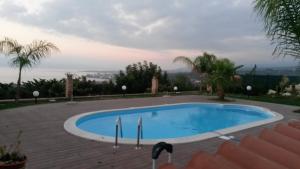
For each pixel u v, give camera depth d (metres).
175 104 12.30
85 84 14.17
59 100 12.09
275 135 3.36
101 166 4.34
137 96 14.88
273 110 11.16
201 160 2.58
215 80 14.09
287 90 16.14
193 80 17.94
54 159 4.58
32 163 4.36
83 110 9.76
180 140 5.99
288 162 2.64
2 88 11.56
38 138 5.84
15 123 7.24
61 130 6.59
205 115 11.81
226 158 2.84
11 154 3.43
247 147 3.09
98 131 8.36
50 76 13.69
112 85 15.38
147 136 8.29
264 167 2.46
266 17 3.05
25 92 12.02
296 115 9.98
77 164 4.39
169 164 2.69
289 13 2.94
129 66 17.14
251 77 16.52
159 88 16.75
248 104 12.86
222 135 6.55
